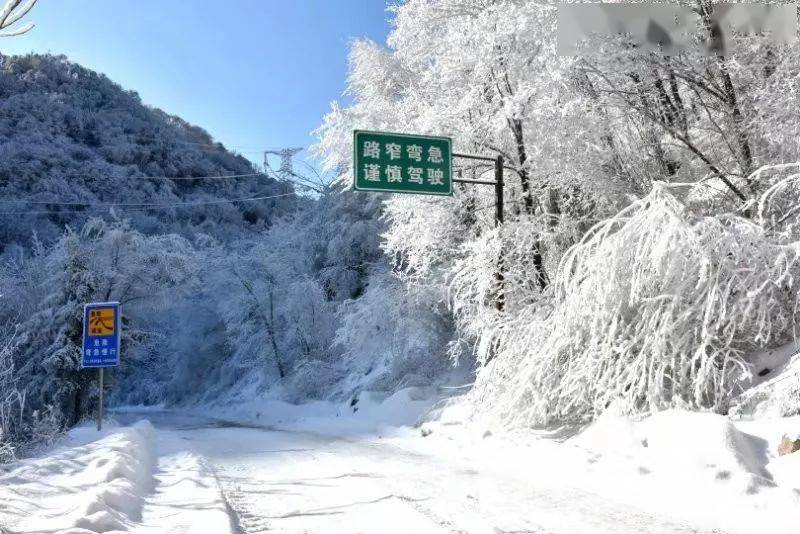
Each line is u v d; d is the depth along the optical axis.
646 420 7.37
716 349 7.68
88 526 4.04
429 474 7.34
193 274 29.97
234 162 149.25
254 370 36.50
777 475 5.46
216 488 6.31
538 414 9.36
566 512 5.12
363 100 17.94
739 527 4.48
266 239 34.19
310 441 12.73
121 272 25.31
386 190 10.59
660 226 7.84
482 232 13.16
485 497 5.81
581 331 8.90
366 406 18.05
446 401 13.26
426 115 12.40
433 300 15.77
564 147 10.88
